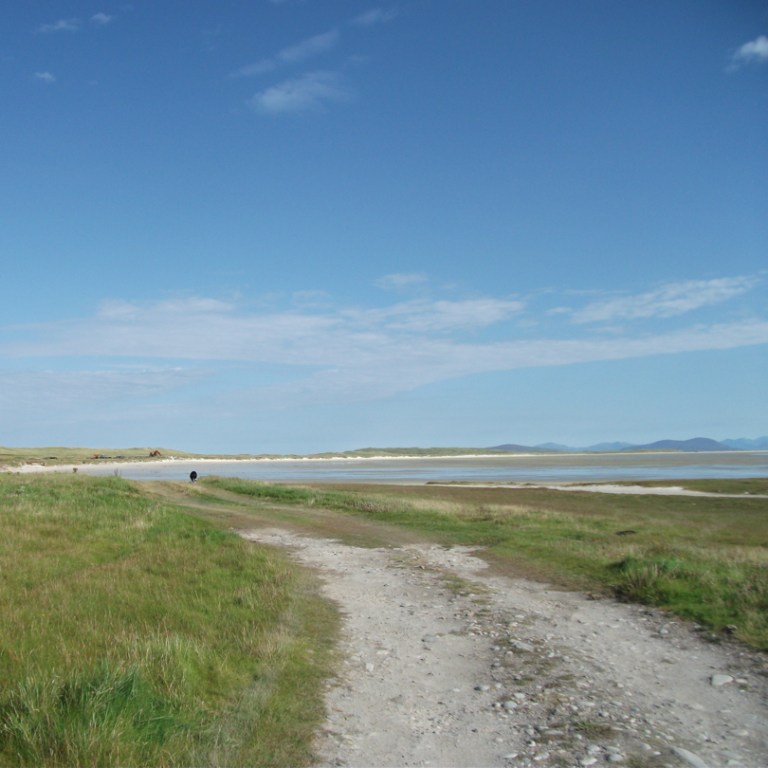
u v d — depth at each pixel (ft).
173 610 31.19
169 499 108.78
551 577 46.19
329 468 422.00
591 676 24.94
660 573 41.93
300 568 49.47
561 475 286.87
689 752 18.01
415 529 76.33
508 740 19.02
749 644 28.32
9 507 63.31
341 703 22.02
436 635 31.09
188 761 16.88
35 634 25.35
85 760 15.76
